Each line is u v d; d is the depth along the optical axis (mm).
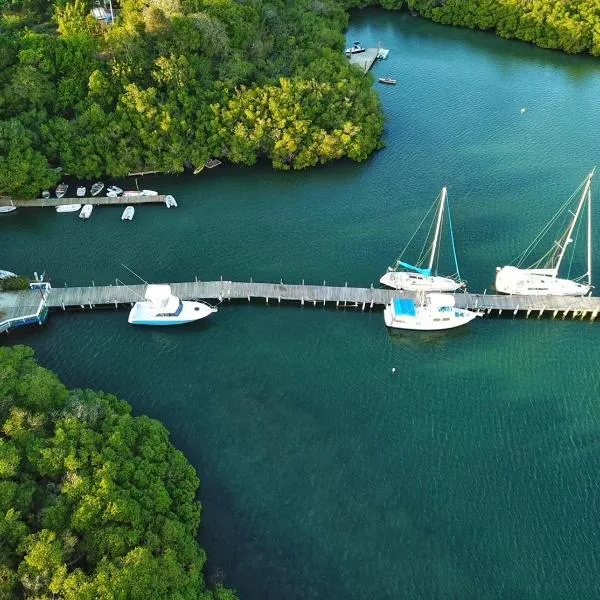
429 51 154125
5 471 53719
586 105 131500
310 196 103375
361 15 173750
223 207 100312
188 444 67438
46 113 101125
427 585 56562
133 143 104125
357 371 76125
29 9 118500
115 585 48031
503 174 109562
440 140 118562
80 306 81500
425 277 85688
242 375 75125
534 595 56062
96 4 122375
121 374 74438
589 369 76875
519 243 94750
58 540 50750
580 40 149875
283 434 68750
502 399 73000
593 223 98562
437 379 75375
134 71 104125
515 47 157125
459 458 66750
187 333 80062
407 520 61281
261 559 58125
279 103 107438
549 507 62344
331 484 64188
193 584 52938
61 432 57531
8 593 47500
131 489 56562
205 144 106938
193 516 58938
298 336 80375
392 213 100188
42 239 92938
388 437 68750
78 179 103938
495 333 81438
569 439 68562
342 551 58844
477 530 60531
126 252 91000
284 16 127125
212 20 108812
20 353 67000
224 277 87188
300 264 89875
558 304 83000
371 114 114750
